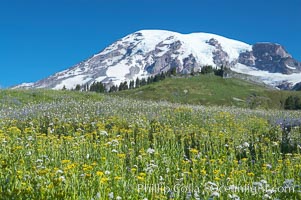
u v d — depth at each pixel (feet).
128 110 91.40
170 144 56.49
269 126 77.56
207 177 40.19
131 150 48.37
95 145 48.42
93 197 28.81
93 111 87.20
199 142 56.54
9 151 43.32
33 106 97.19
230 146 55.42
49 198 27.30
